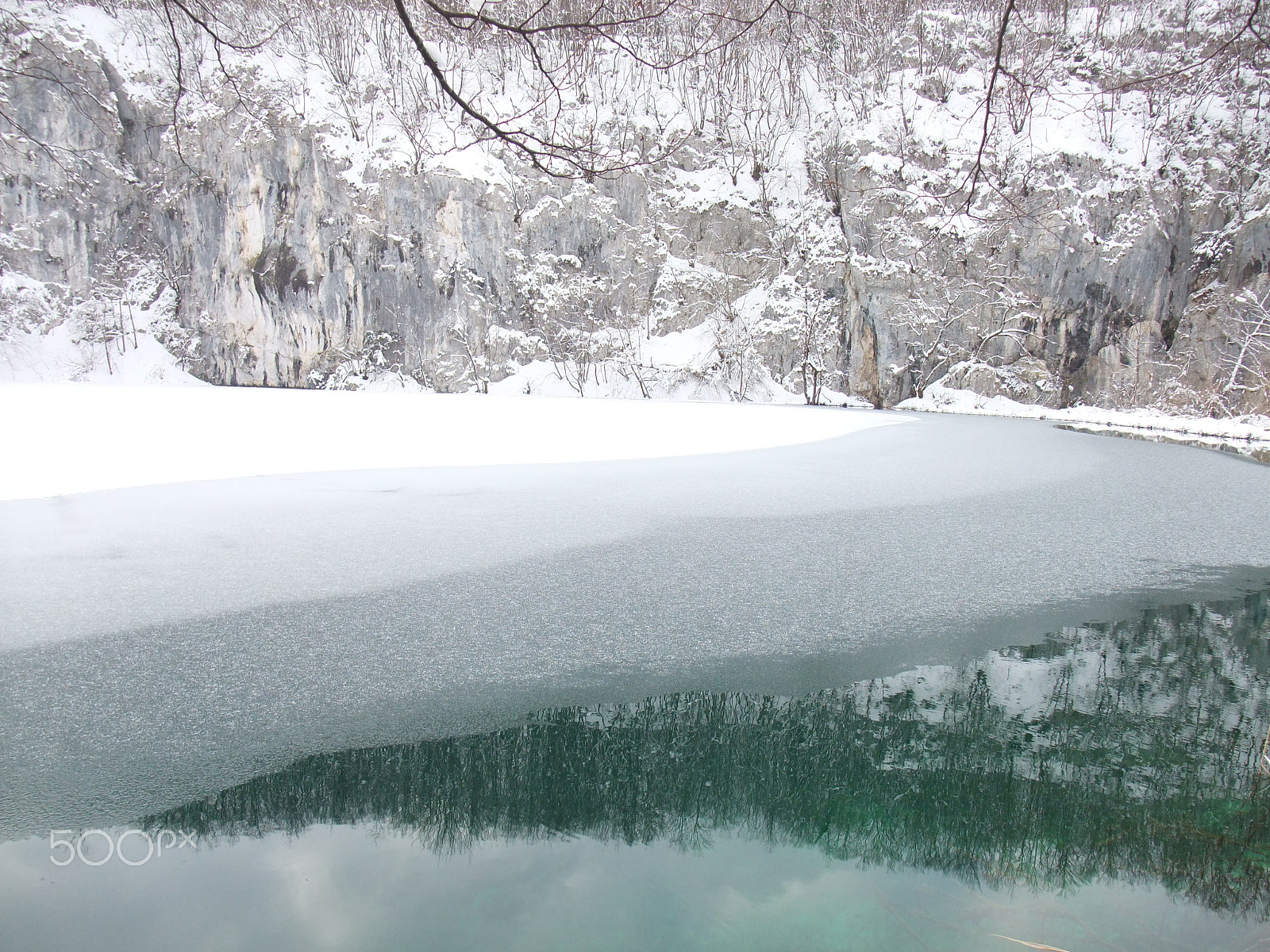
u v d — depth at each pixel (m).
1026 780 2.74
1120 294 27.98
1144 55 28.20
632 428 14.84
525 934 1.86
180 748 2.95
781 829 2.43
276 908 2.00
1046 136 28.38
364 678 3.60
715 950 1.72
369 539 6.23
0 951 1.79
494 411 16.59
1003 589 5.03
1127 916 1.96
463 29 4.24
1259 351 24.27
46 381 28.62
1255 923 1.91
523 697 3.42
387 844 2.36
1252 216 26.19
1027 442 14.58
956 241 28.02
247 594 4.82
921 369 29.53
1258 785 2.70
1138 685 3.60
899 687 3.56
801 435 15.03
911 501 8.02
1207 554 5.95
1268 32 5.20
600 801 2.63
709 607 4.62
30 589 4.89
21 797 2.60
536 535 6.39
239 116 29.53
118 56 29.66
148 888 2.10
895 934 1.85
